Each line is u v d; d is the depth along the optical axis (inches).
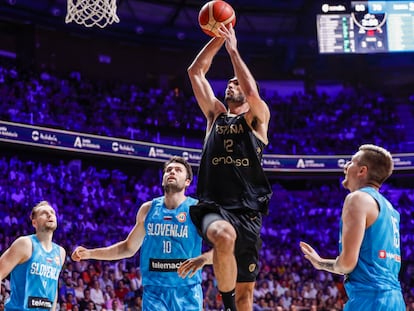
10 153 758.5
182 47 943.0
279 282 611.2
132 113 825.5
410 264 756.0
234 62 171.8
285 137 870.4
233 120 174.1
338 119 913.5
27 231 606.5
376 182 153.5
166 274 210.2
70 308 478.0
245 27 943.0
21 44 848.9
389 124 913.5
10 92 715.4
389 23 777.6
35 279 246.4
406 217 806.5
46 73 798.5
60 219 649.6
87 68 897.5
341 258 142.1
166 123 839.7
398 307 144.1
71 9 284.4
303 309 556.4
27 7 810.8
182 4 883.4
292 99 940.0
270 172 820.6
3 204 620.7
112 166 825.5
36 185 677.3
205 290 567.5
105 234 668.1
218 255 155.8
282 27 948.6
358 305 143.9
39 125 664.4
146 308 208.8
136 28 895.7
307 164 828.6
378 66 1009.5
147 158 748.0
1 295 461.4
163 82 952.9
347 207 145.3
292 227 799.1
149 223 215.0
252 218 169.5
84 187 717.3
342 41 777.6
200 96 185.5
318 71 1007.6
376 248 144.9
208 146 175.0
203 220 165.3
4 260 241.8
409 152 837.8
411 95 1000.2
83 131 705.0
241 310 173.0
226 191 168.7
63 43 878.4
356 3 784.3
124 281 548.7
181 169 217.2
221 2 182.5
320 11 893.8
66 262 545.0
